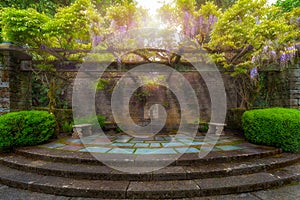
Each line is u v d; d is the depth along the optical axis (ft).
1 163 10.62
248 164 9.40
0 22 13.48
